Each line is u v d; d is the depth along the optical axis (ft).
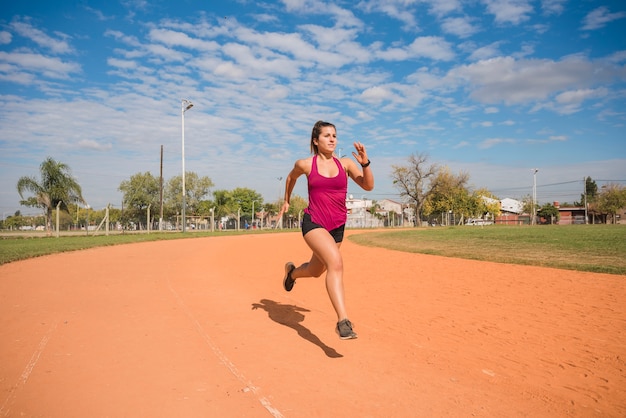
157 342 14.60
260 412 9.48
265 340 15.19
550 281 28.66
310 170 13.64
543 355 13.82
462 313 19.85
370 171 13.41
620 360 13.32
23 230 145.18
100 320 17.57
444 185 267.80
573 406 10.16
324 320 18.53
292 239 97.30
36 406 9.59
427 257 47.39
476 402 10.29
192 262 42.50
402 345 14.87
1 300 21.56
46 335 15.24
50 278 29.48
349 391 10.80
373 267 38.73
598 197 291.99
